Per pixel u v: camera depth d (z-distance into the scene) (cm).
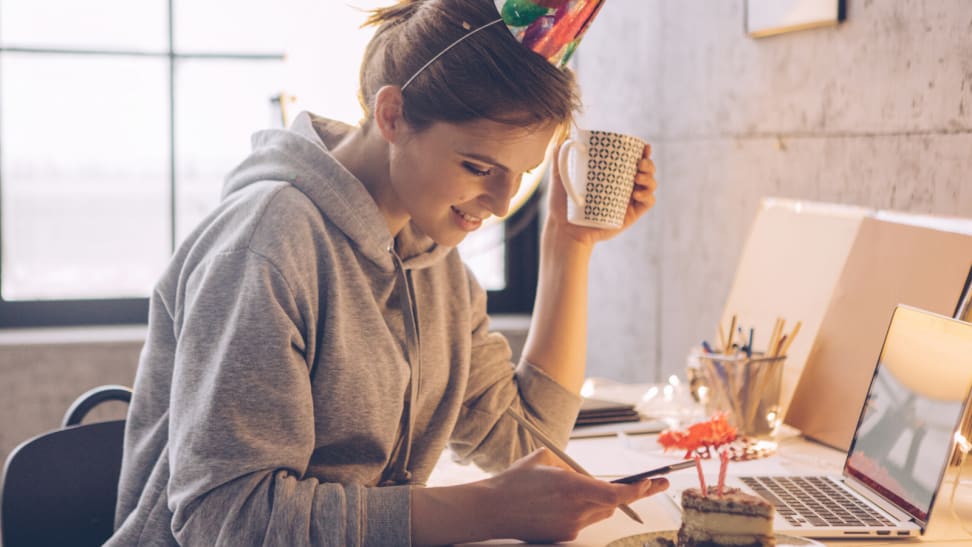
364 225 101
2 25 267
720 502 89
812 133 169
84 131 273
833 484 118
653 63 228
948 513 104
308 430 93
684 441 96
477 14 93
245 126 279
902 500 104
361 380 99
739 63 192
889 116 149
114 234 278
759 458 133
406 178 97
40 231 275
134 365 260
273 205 96
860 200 156
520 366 127
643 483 94
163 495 96
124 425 122
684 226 217
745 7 188
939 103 139
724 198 199
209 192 280
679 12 215
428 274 115
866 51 154
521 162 95
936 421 103
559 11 92
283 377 91
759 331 167
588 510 93
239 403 89
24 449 114
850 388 140
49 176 273
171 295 102
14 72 268
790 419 150
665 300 227
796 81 173
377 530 91
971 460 110
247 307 91
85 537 118
